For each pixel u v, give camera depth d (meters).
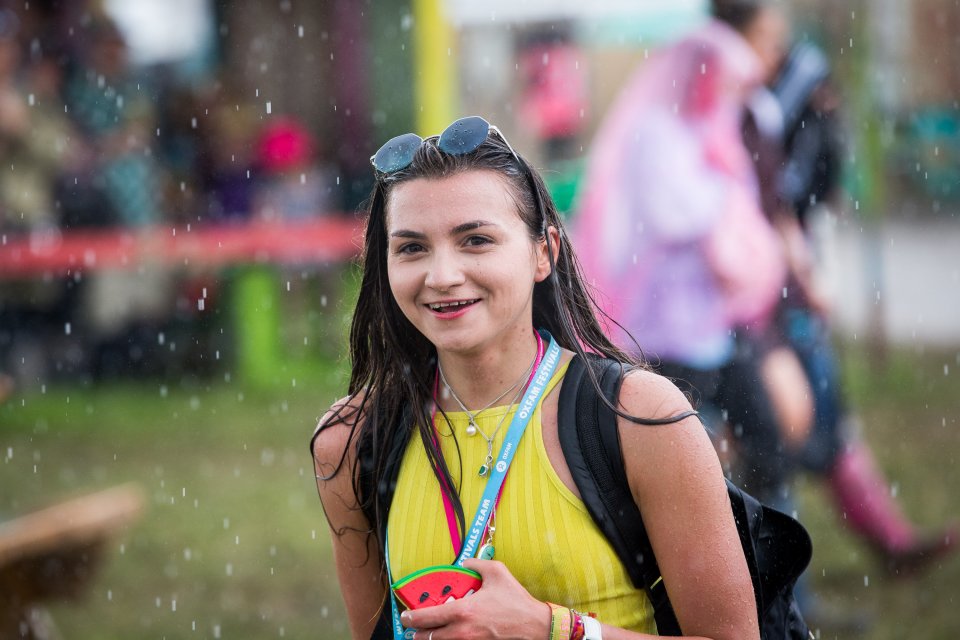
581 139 15.41
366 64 15.35
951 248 21.33
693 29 6.82
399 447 2.86
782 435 6.32
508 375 2.81
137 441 11.41
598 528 2.67
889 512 6.82
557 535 2.67
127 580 7.52
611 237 6.62
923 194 26.92
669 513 2.65
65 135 13.57
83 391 13.67
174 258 13.69
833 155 6.89
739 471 6.33
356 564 3.05
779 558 2.90
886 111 19.56
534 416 2.76
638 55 15.38
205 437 11.50
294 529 8.52
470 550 2.70
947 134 24.62
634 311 6.48
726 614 2.66
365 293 2.95
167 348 14.20
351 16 15.30
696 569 2.64
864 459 6.79
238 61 15.30
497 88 15.35
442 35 14.52
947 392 11.62
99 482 9.94
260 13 15.30
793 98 6.73
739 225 6.43
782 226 6.66
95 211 13.67
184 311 14.27
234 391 13.50
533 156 15.42
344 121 15.40
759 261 6.40
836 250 14.68
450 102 14.75
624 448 2.67
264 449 10.95
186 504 9.23
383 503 2.86
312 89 15.40
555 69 15.31
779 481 6.34
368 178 15.37
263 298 13.95
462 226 2.67
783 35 6.82
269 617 6.79
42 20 13.62
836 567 7.24
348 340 3.11
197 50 15.30
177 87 14.77
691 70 6.63
